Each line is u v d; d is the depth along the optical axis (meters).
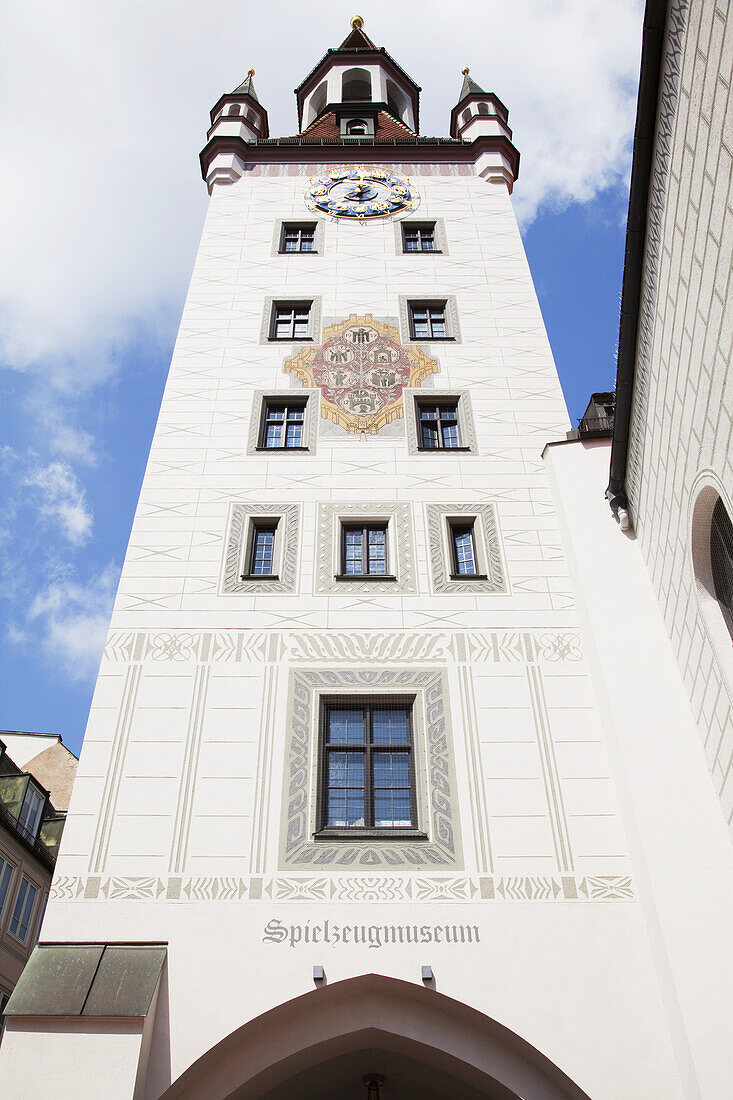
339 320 20.84
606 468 16.83
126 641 14.58
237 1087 10.84
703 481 11.29
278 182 25.84
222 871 12.18
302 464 17.56
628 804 12.42
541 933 11.73
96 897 11.88
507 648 14.74
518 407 18.92
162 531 16.23
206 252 22.80
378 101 33.53
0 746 30.00
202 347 20.03
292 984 11.23
